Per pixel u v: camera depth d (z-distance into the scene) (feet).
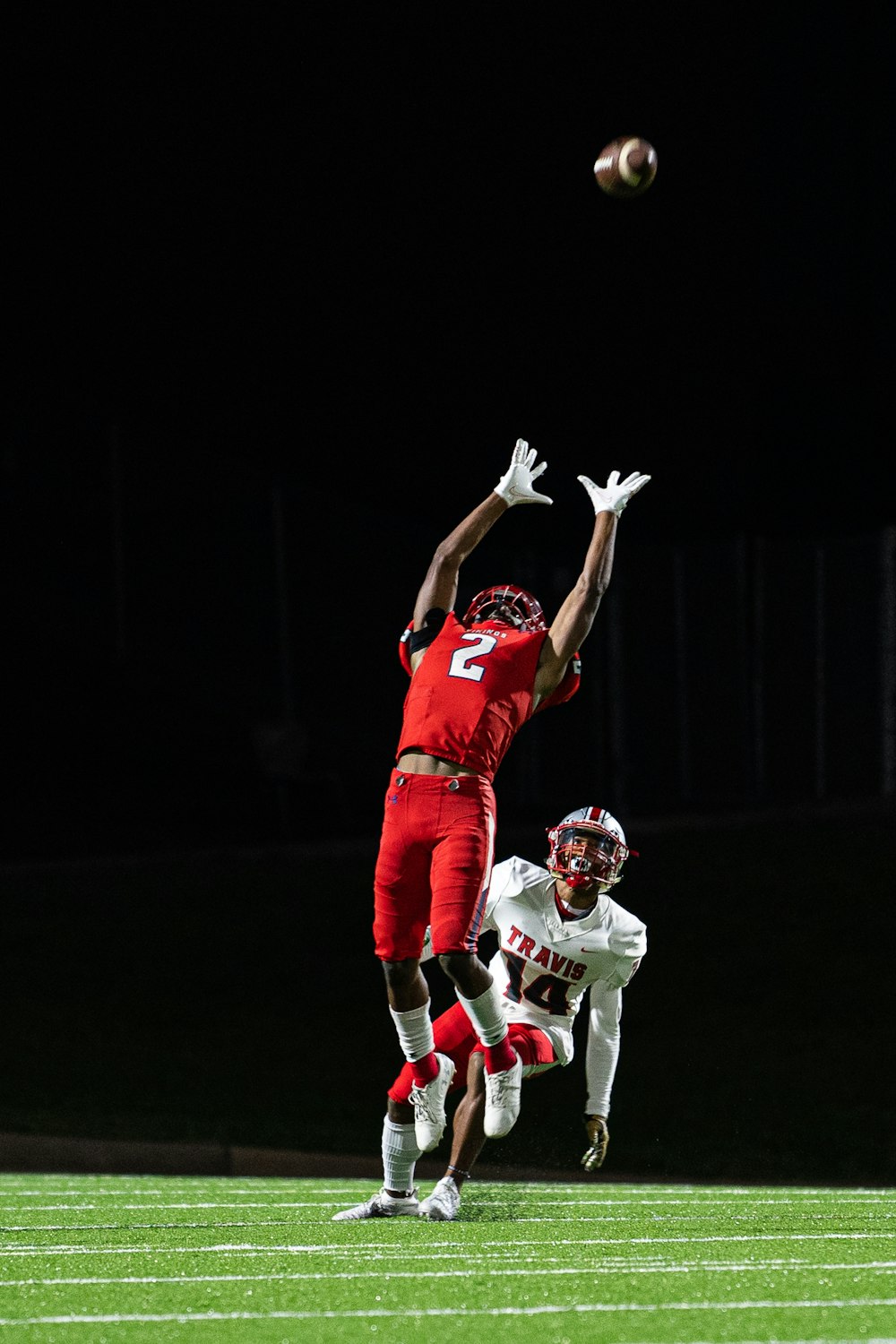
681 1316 41.81
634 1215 68.33
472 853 62.13
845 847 212.43
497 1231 61.16
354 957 199.21
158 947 203.41
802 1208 71.97
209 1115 147.95
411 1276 48.26
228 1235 59.77
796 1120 144.56
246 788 288.51
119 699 305.32
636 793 282.15
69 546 307.17
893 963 182.50
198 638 300.40
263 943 203.82
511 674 64.49
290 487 298.15
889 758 253.85
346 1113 149.38
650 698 282.77
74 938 206.28
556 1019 72.84
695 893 205.57
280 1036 176.86
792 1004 176.45
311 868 230.68
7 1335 39.14
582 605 65.36
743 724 272.31
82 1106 150.92
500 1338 39.14
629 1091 155.12
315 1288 45.91
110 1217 68.33
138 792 282.15
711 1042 168.66
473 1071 67.82
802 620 267.80
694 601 279.28
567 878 69.92
